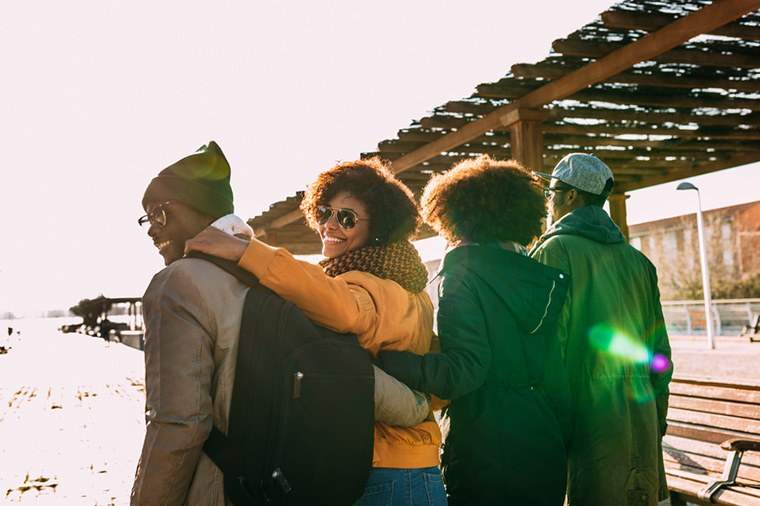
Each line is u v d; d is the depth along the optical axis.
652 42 5.05
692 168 9.83
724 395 4.37
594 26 5.11
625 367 2.48
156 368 1.62
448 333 2.14
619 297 2.54
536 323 2.22
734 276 29.16
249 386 1.65
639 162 9.42
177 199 1.82
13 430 8.70
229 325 1.67
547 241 2.62
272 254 1.74
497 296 2.20
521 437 2.15
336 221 2.15
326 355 1.70
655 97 6.53
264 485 1.61
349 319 1.83
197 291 1.67
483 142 8.02
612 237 2.63
